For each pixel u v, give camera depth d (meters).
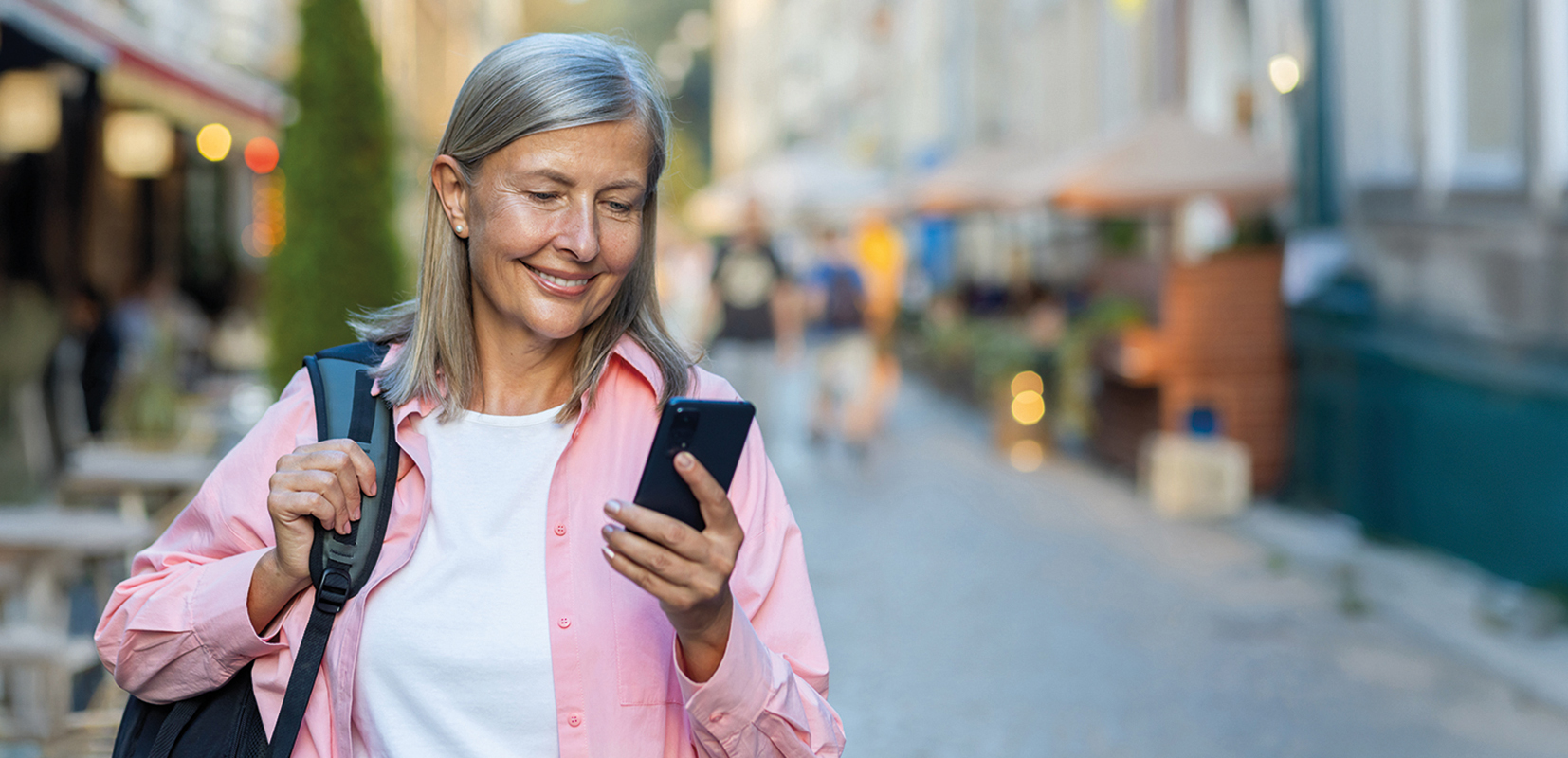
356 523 1.65
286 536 1.63
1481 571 7.33
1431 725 5.09
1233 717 5.15
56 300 9.78
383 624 1.65
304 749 1.67
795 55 52.47
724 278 11.80
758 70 62.69
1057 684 5.55
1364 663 5.89
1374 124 8.72
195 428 7.94
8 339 8.26
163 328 10.76
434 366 1.73
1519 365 6.95
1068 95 20.23
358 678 1.66
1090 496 10.41
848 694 5.41
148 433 7.49
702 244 30.86
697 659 1.56
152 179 14.53
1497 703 5.36
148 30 13.74
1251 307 10.09
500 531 1.68
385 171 8.88
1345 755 4.76
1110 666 5.82
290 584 1.65
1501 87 7.43
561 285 1.66
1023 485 11.02
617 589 1.67
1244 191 10.73
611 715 1.63
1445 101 7.88
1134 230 13.48
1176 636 6.32
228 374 14.47
